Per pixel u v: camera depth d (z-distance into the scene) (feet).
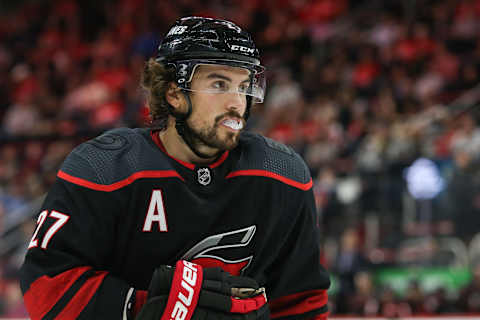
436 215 31.40
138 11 69.26
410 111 45.01
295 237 9.03
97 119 54.24
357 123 43.52
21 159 45.70
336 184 33.58
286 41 56.03
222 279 7.94
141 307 7.84
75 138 36.91
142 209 8.03
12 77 64.59
